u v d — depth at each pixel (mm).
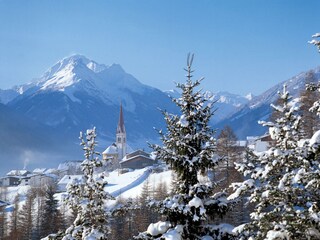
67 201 19891
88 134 20625
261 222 13352
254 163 14297
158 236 16844
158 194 90562
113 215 19562
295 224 12695
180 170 17234
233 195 13680
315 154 13086
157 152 17250
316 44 13164
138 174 142875
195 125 17562
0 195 151500
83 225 19500
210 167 17391
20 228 89812
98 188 19781
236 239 16109
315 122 38406
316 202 12836
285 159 13500
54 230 76000
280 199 13461
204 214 15906
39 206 104812
